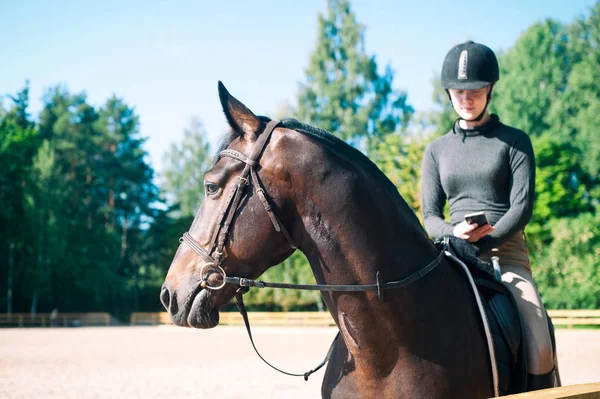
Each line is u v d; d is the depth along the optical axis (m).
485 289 3.68
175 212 70.75
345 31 50.09
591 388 2.56
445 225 3.94
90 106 73.25
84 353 18.92
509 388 3.51
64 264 55.75
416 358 3.17
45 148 58.97
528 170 3.82
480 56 3.95
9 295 51.47
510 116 46.84
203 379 12.33
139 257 68.12
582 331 26.42
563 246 32.62
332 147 3.33
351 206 3.18
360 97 49.88
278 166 3.17
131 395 10.28
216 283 3.13
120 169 69.00
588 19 51.69
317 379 12.16
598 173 39.28
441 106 46.97
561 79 47.94
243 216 3.16
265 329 34.41
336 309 3.23
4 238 52.09
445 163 4.06
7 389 11.13
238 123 3.29
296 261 42.62
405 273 3.28
